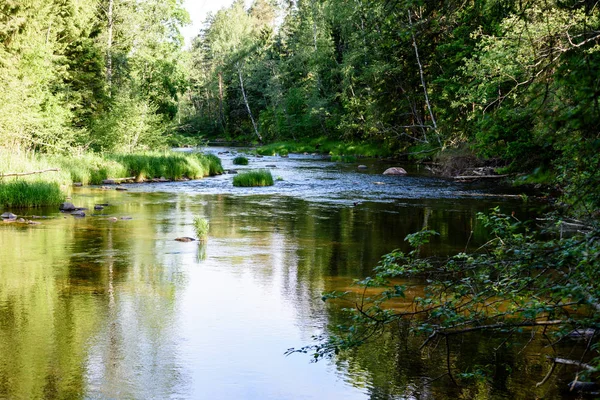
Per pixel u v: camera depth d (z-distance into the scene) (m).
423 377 6.54
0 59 27.34
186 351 7.36
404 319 8.31
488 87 16.92
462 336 7.62
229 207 19.78
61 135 29.95
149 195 22.61
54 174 24.27
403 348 7.36
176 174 28.78
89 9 37.78
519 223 5.88
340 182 27.50
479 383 6.32
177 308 9.02
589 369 4.58
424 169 34.31
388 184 26.77
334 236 14.87
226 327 8.22
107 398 6.09
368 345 7.48
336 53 53.38
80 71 36.62
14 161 23.14
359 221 17.11
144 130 36.59
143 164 28.19
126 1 43.44
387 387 6.31
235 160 37.41
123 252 12.84
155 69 45.00
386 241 14.23
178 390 6.28
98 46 39.69
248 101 73.25
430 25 6.70
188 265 11.75
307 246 13.65
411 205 20.34
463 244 13.73
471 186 25.91
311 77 59.66
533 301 5.27
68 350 7.36
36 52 29.73
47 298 9.45
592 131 3.72
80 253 12.66
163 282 10.47
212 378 6.60
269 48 64.56
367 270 11.38
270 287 10.20
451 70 24.05
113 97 37.16
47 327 8.15
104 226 15.95
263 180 26.11
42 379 6.53
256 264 11.87
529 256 5.04
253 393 6.23
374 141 47.09
